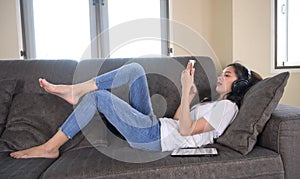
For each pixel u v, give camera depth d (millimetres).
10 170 1144
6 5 2418
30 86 1638
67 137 1367
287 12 2531
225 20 2434
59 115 1537
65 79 1680
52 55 2561
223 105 1438
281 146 1259
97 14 2557
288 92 2576
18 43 2449
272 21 2410
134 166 1146
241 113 1367
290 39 2559
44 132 1473
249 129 1282
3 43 2441
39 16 2518
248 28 2357
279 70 2488
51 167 1169
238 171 1200
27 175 1100
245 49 2365
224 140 1365
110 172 1113
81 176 1091
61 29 2549
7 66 1681
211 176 1173
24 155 1314
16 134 1445
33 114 1517
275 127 1272
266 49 2418
